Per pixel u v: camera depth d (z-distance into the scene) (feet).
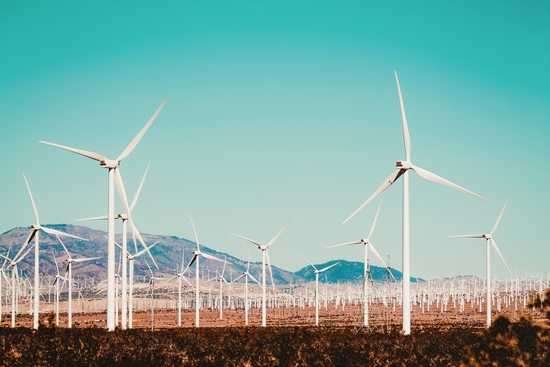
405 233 208.95
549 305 115.96
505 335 115.55
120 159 213.46
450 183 212.84
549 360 111.24
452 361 153.58
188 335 273.95
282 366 173.17
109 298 205.36
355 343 210.18
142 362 165.99
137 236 272.92
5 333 255.29
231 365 171.01
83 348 175.83
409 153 214.07
